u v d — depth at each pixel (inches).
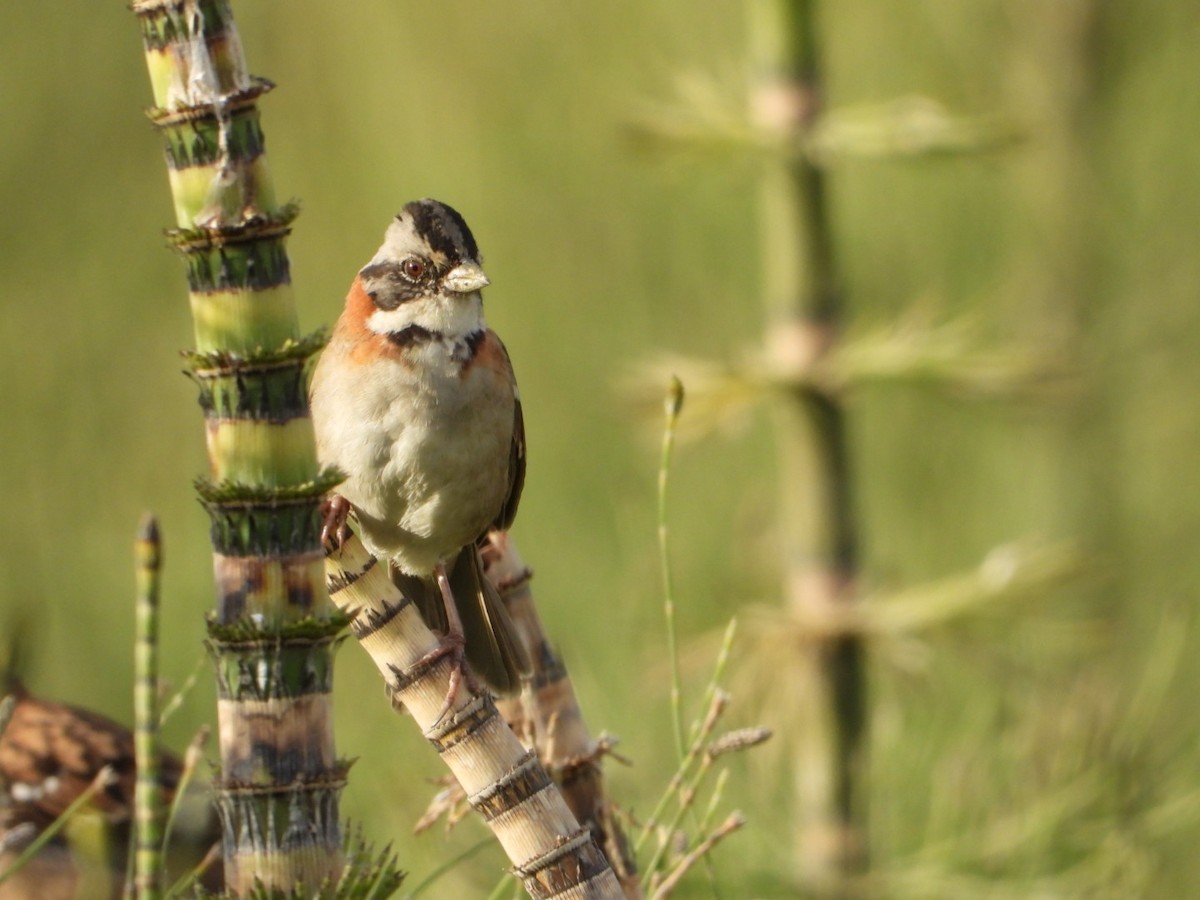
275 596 197.2
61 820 225.1
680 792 271.3
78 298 631.2
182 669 497.4
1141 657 514.9
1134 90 607.2
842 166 511.8
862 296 561.3
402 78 633.0
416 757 393.1
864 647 406.9
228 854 201.2
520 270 611.8
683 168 417.1
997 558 408.2
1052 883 359.6
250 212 194.1
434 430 296.4
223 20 193.0
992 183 583.8
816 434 414.6
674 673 239.1
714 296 592.7
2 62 650.8
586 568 495.8
